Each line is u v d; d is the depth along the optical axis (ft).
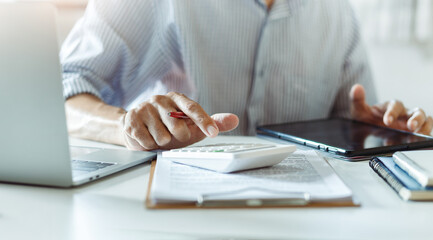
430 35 9.41
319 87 4.81
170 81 4.33
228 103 4.37
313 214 1.59
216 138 3.30
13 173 1.99
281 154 2.07
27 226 1.52
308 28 4.63
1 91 1.88
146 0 3.93
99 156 2.44
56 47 1.77
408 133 3.04
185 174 1.97
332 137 2.91
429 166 1.88
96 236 1.43
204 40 4.22
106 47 3.81
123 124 2.73
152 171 2.12
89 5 3.98
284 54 4.55
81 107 3.33
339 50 4.89
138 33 3.99
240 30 4.26
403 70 9.97
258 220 1.53
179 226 1.48
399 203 1.72
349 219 1.54
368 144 2.65
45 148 1.90
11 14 1.80
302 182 1.83
